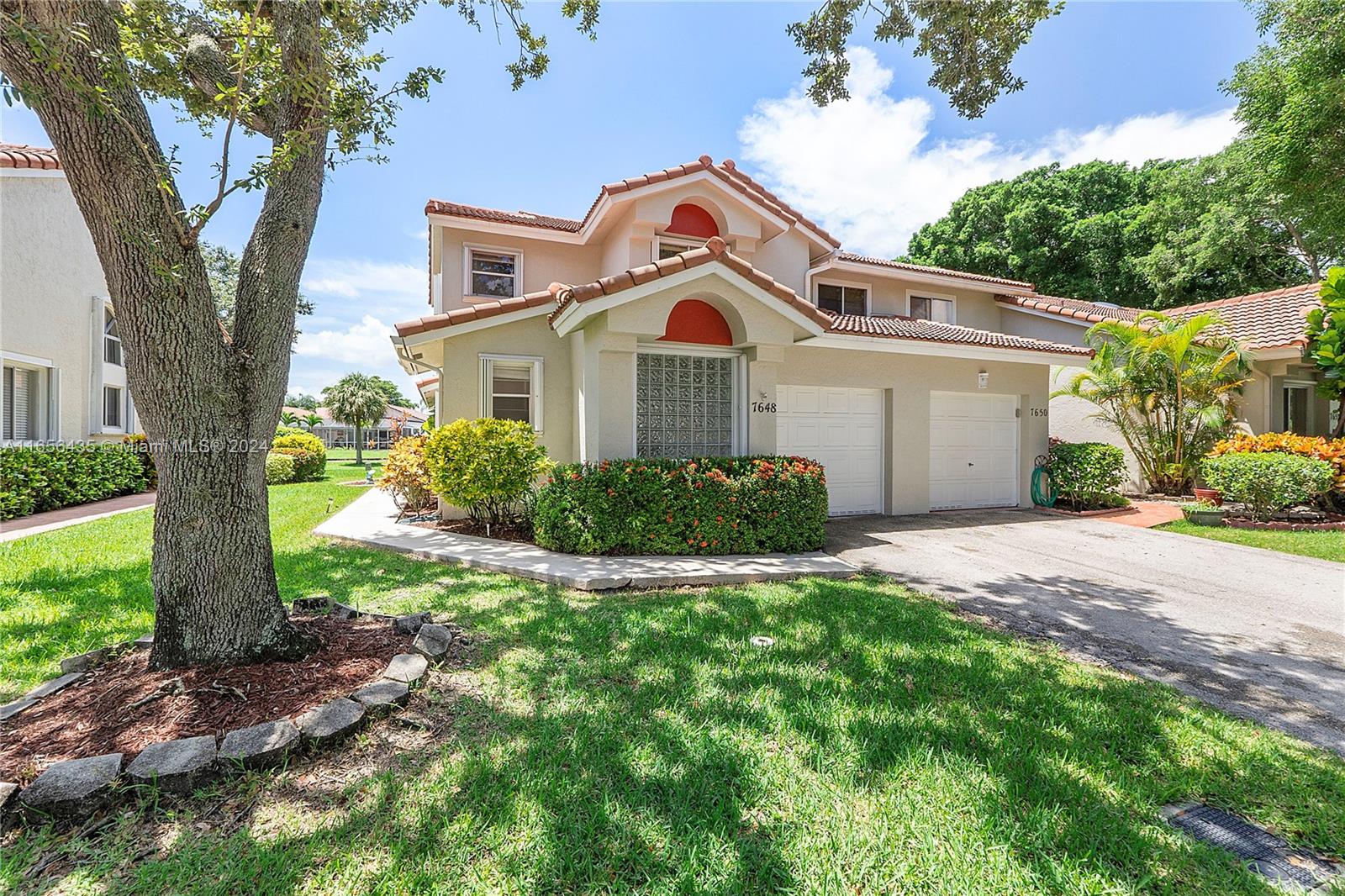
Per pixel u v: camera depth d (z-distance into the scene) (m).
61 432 14.47
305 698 3.44
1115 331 13.16
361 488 18.16
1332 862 2.42
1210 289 25.88
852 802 2.70
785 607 5.63
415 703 3.58
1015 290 17.73
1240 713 3.73
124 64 3.12
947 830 2.53
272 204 3.98
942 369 12.09
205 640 3.70
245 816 2.58
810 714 3.48
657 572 6.57
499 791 2.75
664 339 8.59
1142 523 10.73
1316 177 14.30
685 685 3.89
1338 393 11.72
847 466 11.55
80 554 7.58
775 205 14.02
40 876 2.26
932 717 3.48
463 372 10.22
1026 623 5.43
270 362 3.92
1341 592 6.52
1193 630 5.26
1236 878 2.29
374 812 2.61
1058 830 2.52
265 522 3.99
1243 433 12.59
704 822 2.55
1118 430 14.35
